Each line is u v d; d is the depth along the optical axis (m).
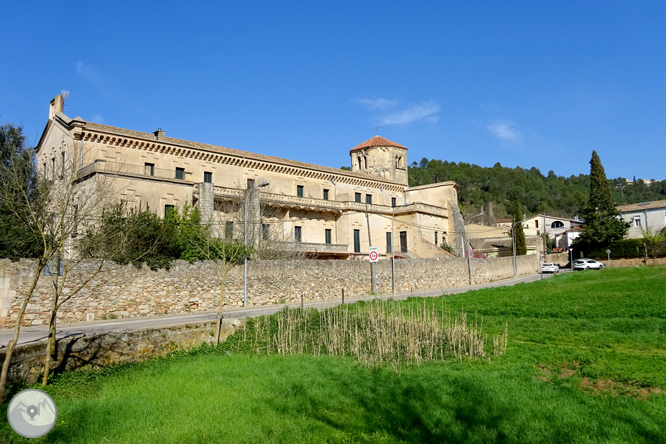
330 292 40.38
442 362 18.17
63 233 14.66
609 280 41.91
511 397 13.48
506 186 182.38
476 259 59.69
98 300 26.66
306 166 62.56
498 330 23.11
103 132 43.66
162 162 48.59
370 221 67.94
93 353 17.20
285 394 14.62
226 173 54.50
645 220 79.56
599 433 10.91
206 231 32.62
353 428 11.95
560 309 27.48
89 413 12.66
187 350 20.44
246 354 20.22
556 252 94.69
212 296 32.09
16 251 24.70
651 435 10.63
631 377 14.17
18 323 12.58
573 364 16.28
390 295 43.59
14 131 43.91
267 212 55.62
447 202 76.06
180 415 12.68
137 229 27.89
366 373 16.84
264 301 35.22
